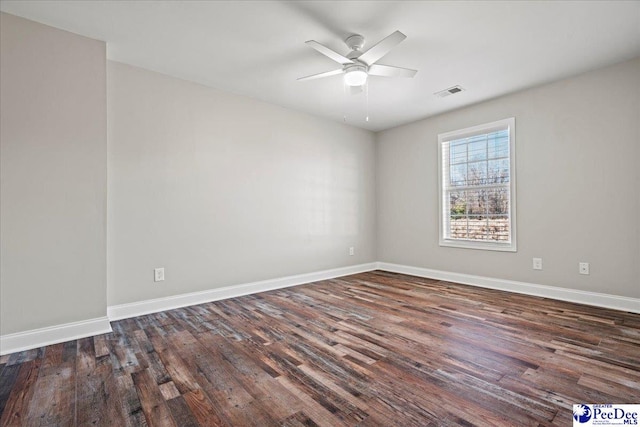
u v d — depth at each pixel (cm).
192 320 288
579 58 294
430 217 472
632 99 296
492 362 201
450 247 448
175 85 330
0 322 221
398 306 326
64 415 152
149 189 312
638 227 295
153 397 166
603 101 313
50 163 241
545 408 153
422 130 481
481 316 291
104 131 264
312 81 344
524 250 371
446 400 161
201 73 323
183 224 334
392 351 219
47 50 241
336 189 489
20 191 230
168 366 200
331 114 456
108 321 261
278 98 393
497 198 400
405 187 506
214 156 357
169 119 326
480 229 418
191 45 271
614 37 258
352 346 228
